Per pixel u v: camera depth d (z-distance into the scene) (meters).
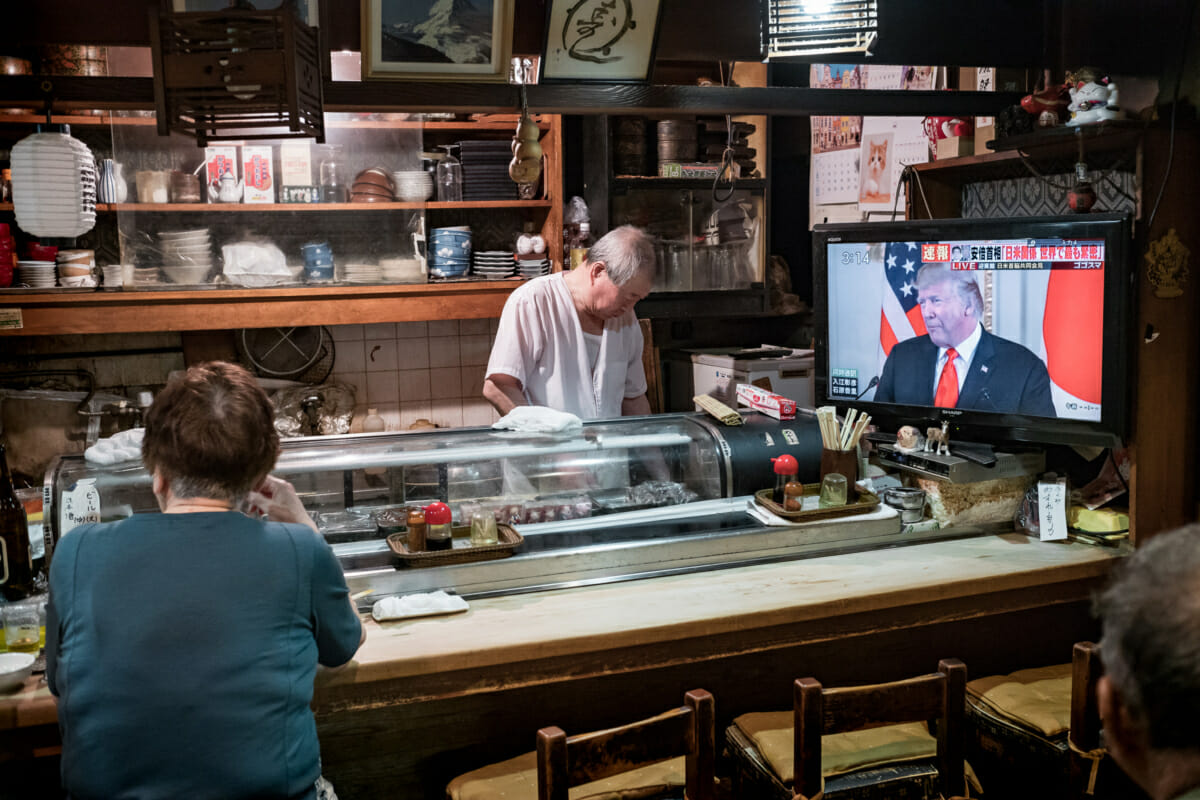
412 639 2.02
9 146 3.80
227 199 3.91
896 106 3.05
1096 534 2.67
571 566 2.33
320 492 2.44
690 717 1.78
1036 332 2.67
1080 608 2.80
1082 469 3.05
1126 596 0.93
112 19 2.54
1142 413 2.73
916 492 2.71
